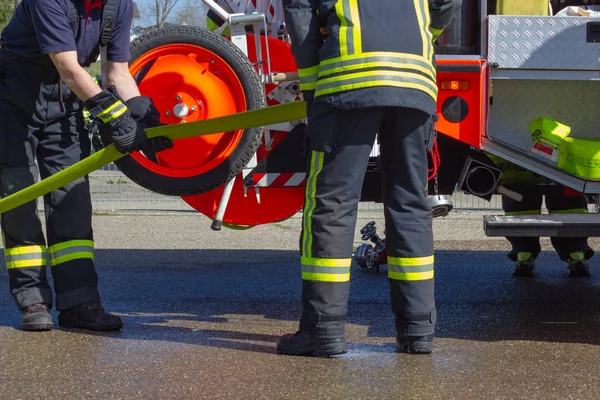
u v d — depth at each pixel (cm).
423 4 345
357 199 346
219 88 445
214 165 437
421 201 351
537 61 408
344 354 353
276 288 531
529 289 519
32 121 406
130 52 438
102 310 409
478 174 441
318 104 339
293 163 454
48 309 409
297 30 339
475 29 422
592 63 407
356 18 331
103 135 372
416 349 353
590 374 324
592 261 636
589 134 438
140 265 629
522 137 439
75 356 353
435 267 610
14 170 407
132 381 315
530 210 493
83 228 411
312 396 296
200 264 635
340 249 344
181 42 440
